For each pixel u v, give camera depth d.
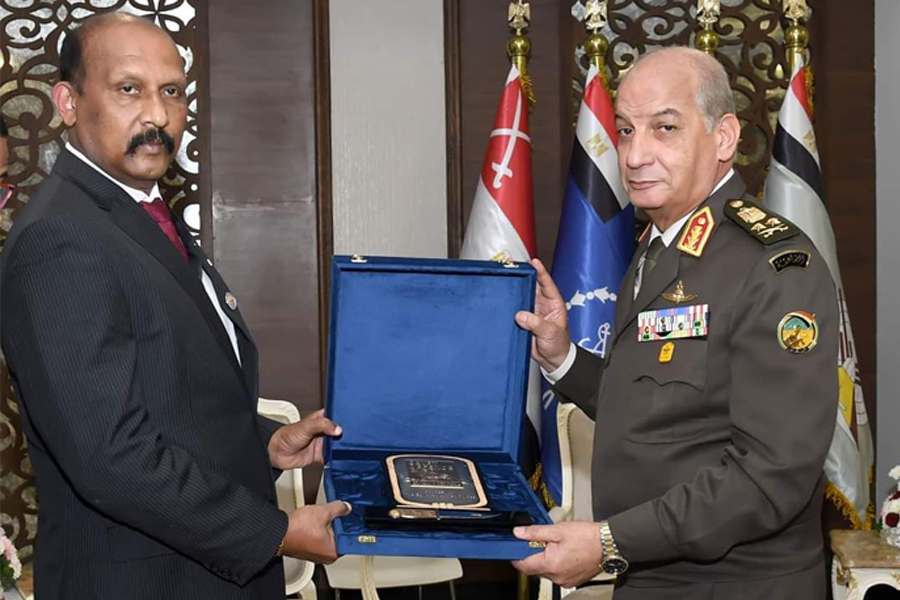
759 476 1.88
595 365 2.46
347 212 4.63
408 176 4.64
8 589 2.72
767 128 4.64
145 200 2.06
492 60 4.64
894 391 4.55
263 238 4.56
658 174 2.07
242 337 2.19
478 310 2.35
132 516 1.83
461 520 2.00
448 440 2.39
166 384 1.89
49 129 4.41
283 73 4.54
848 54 4.67
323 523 1.99
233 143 4.53
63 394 1.78
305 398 4.61
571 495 3.71
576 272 4.11
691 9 4.62
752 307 1.94
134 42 1.98
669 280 2.08
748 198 2.12
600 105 4.18
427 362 2.36
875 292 4.71
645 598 2.06
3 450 4.39
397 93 4.62
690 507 1.91
